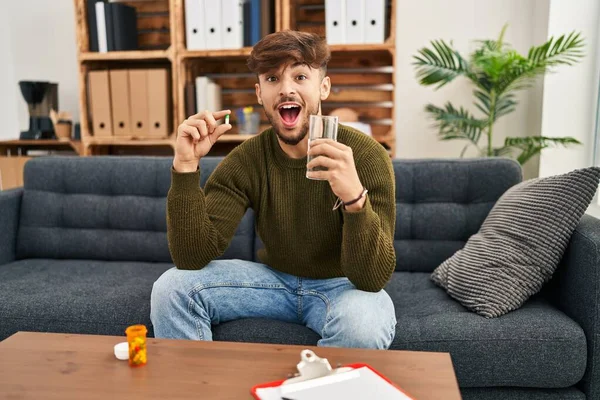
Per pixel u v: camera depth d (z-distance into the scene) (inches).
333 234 54.9
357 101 123.9
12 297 62.6
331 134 43.2
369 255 47.4
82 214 82.4
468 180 75.0
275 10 112.4
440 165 76.2
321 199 54.3
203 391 33.6
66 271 74.9
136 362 37.0
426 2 119.1
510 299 56.5
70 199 83.4
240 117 116.9
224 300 54.2
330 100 124.8
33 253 83.4
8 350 39.9
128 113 117.2
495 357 52.1
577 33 104.8
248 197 58.4
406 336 53.1
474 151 122.6
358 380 33.4
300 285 56.7
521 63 99.3
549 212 59.1
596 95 105.0
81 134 119.0
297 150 55.5
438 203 75.7
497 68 100.6
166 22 126.3
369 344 47.8
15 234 83.7
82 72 118.3
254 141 58.8
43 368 36.8
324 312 53.7
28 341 41.6
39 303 61.1
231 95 126.3
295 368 36.7
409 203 76.8
